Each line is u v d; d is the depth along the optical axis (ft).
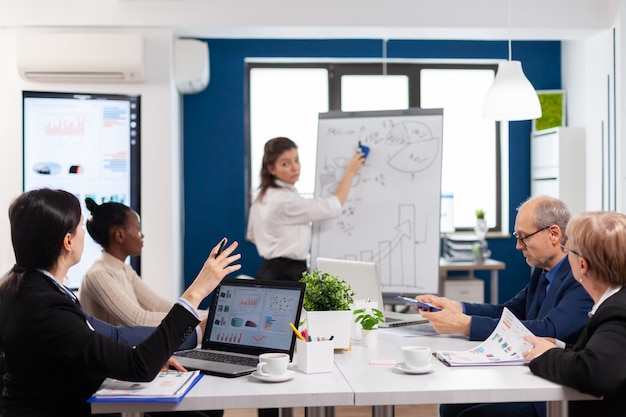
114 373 6.40
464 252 19.06
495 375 7.09
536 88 20.67
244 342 8.03
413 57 20.24
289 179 14.23
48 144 15.30
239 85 19.75
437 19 15.87
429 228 13.12
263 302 8.09
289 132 20.43
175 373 7.09
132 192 15.71
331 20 15.67
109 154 15.56
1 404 7.23
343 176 13.93
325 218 13.75
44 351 6.40
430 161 13.32
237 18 15.56
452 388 6.61
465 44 20.36
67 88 15.44
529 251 9.18
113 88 15.61
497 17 15.98
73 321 6.44
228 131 19.79
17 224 6.65
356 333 9.18
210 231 19.84
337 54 20.04
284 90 20.40
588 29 16.21
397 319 10.62
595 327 6.81
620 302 6.70
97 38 15.17
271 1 15.56
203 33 16.25
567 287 8.64
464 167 21.01
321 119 14.42
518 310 10.09
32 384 6.53
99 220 10.05
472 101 20.92
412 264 13.16
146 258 15.85
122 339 8.23
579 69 19.51
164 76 15.71
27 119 15.19
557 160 18.48
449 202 20.08
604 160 16.80
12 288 6.53
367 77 20.61
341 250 13.66
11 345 6.47
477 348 8.06
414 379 6.97
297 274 14.12
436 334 9.45
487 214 21.06
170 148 15.79
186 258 19.77
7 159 15.26
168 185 15.81
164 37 15.69
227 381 6.92
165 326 6.61
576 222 6.99
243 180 19.86
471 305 9.94
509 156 20.59
